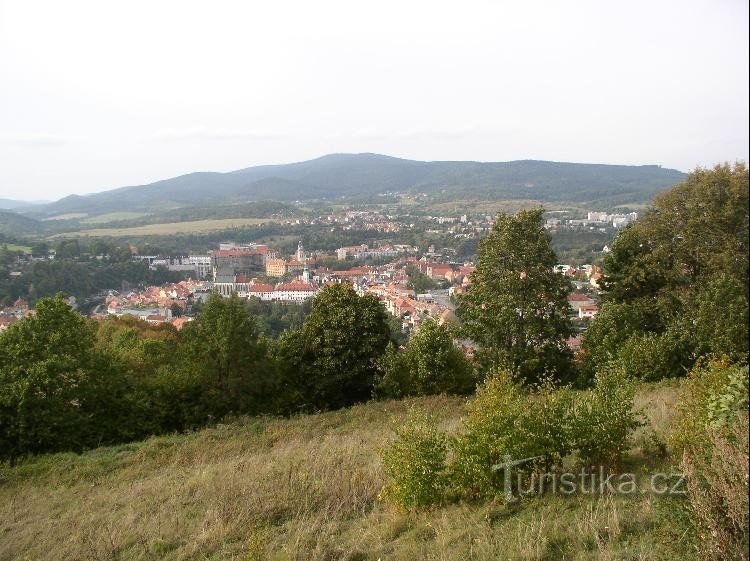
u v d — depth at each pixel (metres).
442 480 8.01
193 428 19.45
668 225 22.66
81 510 10.67
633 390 8.54
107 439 18.42
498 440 7.61
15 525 10.33
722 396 5.91
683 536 5.39
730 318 16.36
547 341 21.05
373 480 9.48
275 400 22.73
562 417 8.08
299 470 10.20
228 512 8.82
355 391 24.80
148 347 28.16
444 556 6.33
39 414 16.97
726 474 5.14
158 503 10.21
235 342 21.25
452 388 21.77
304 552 7.06
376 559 6.73
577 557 5.84
